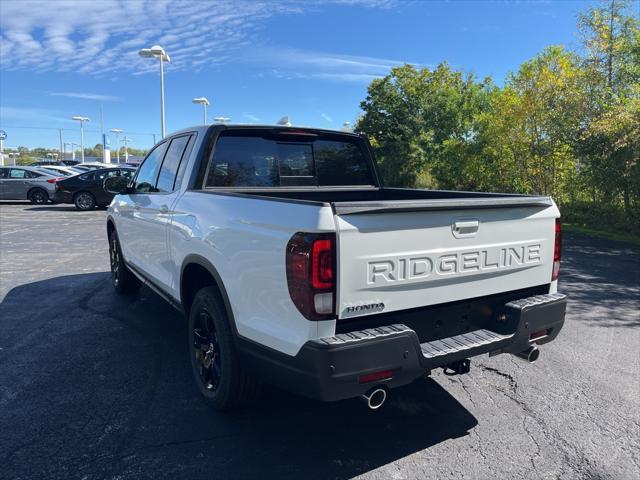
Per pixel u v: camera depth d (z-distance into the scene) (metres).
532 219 3.21
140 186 5.11
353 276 2.46
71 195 17.86
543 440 3.10
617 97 13.10
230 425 3.22
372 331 2.53
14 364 4.11
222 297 3.10
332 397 2.43
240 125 4.03
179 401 3.52
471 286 2.94
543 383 3.92
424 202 2.63
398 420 3.34
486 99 28.16
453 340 2.88
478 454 2.94
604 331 5.19
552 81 14.78
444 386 3.87
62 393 3.61
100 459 2.82
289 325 2.53
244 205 2.94
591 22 13.84
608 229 13.40
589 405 3.56
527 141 15.86
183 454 2.88
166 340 4.70
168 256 4.02
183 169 4.05
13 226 13.27
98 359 4.23
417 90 32.50
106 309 5.67
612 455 2.94
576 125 13.71
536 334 3.16
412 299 2.68
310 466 2.80
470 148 19.53
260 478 2.68
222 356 3.14
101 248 9.96
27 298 6.13
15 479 2.62
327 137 4.59
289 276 2.49
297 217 2.48
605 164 12.74
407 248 2.62
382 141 35.34
